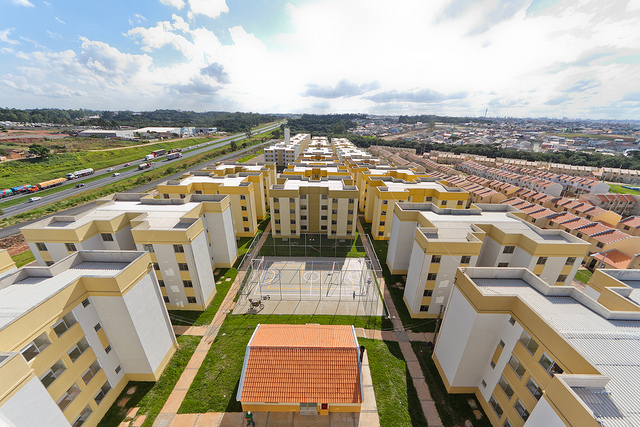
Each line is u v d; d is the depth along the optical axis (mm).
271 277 45406
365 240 58938
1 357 15891
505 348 22844
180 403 25734
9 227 66812
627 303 22953
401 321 36375
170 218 37438
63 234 31828
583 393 14977
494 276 26156
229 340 32812
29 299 20516
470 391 26750
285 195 56188
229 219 46156
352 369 25141
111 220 34688
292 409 24797
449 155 161125
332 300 40094
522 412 20797
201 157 153375
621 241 46250
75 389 21781
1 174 100750
